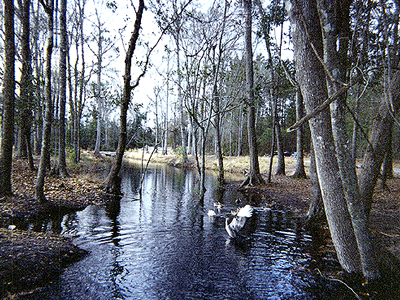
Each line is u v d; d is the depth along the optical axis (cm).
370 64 430
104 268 540
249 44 1681
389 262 573
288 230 842
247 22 1354
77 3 2056
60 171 1492
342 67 465
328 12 423
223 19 1261
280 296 462
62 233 719
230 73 1558
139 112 1916
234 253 646
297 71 540
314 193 960
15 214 789
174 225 872
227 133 5044
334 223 533
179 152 3412
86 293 446
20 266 477
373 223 854
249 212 739
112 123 5375
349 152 445
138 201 1247
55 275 494
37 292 435
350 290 475
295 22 530
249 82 1670
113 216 942
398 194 1295
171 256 618
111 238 716
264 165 2692
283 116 3734
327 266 575
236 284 500
